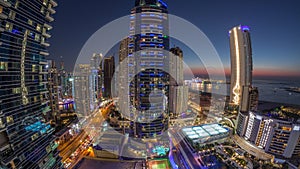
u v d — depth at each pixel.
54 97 180.75
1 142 49.50
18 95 55.62
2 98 49.41
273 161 101.69
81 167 98.62
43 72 69.25
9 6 50.75
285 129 102.56
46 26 69.56
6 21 50.84
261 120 116.56
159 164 102.69
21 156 54.59
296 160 99.12
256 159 102.31
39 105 66.19
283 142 103.25
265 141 111.88
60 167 73.88
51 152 70.00
